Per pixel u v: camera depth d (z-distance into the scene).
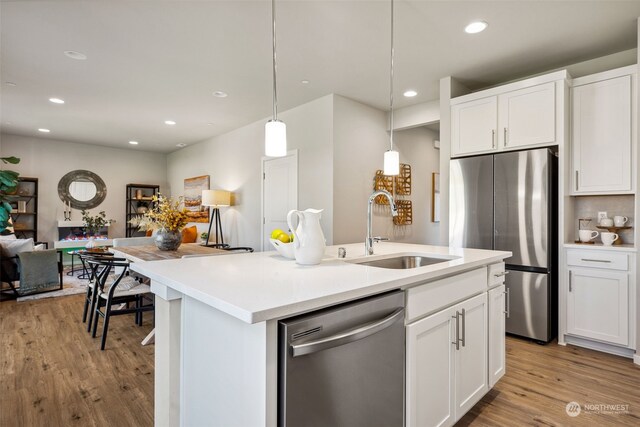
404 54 3.04
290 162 4.55
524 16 2.46
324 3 2.30
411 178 5.17
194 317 1.25
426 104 4.28
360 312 1.15
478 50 2.96
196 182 6.77
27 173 6.41
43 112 4.77
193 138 6.41
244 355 0.99
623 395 2.04
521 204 2.92
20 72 3.41
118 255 3.43
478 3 2.31
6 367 2.38
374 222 4.49
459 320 1.66
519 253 2.93
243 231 5.49
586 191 2.82
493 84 3.70
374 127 4.48
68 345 2.78
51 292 4.52
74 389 2.10
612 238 2.70
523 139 2.98
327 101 4.03
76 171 6.95
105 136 6.31
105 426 1.74
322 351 1.02
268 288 1.12
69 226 6.71
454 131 3.42
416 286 1.41
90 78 3.57
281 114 4.68
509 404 1.94
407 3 2.30
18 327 3.19
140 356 2.58
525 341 2.91
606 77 2.73
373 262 2.01
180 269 1.48
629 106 2.63
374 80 3.59
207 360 1.17
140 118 5.04
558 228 2.87
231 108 4.55
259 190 5.15
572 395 2.04
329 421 1.05
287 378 0.93
